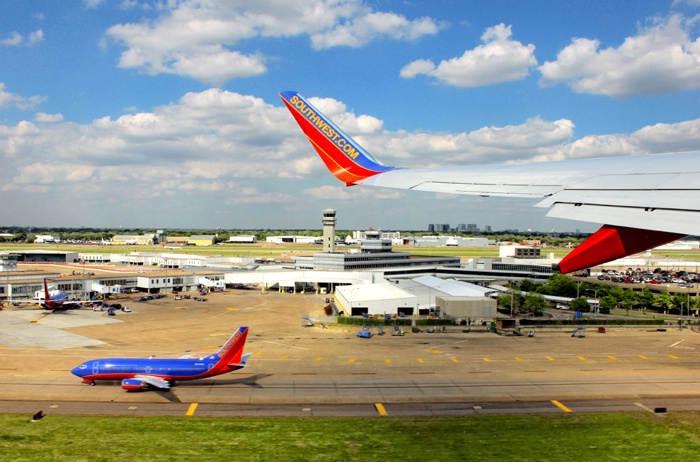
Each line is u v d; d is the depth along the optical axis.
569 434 47.09
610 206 14.45
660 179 16.31
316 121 26.16
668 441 45.47
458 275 194.88
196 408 54.12
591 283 177.75
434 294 127.12
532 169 21.66
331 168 25.70
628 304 141.50
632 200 14.52
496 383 64.12
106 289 146.75
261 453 42.31
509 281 193.75
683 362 76.88
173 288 164.50
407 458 41.47
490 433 47.25
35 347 83.12
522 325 107.31
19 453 42.00
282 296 159.00
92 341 89.06
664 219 12.42
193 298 150.38
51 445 43.75
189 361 62.25
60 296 124.25
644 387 62.81
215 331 100.88
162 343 88.81
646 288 174.62
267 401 56.62
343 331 101.44
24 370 68.19
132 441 44.75
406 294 128.88
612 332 104.00
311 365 72.94
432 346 87.44
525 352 83.19
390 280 177.62
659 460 41.50
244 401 56.59
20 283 136.38
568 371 70.62
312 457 41.56
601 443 44.97
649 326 108.81
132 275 162.12
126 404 55.22
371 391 60.44
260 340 91.81
